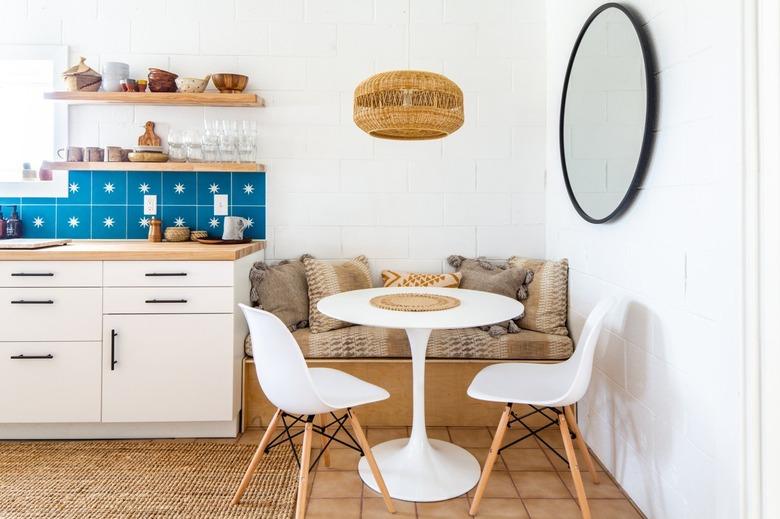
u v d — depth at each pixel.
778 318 1.25
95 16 2.93
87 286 2.36
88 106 2.96
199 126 3.00
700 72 1.52
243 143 2.90
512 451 2.38
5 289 2.35
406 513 1.88
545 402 1.77
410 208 3.03
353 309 2.00
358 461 2.25
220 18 2.96
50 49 2.91
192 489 2.02
